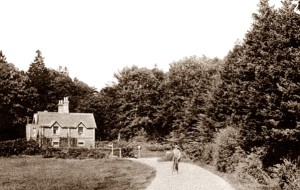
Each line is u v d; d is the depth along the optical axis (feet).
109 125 308.60
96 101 305.73
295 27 75.61
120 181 79.51
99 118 303.48
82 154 167.94
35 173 96.43
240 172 78.28
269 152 76.69
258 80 80.28
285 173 64.44
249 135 84.69
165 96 288.71
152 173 95.66
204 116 137.18
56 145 219.20
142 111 304.91
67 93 339.57
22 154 166.61
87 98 316.19
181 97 266.16
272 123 73.00
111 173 97.40
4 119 266.57
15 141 166.91
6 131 270.05
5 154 163.32
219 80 134.62
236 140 90.12
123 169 109.50
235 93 105.91
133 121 297.53
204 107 144.46
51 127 219.61
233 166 87.66
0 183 76.28
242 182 72.13
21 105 282.36
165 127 296.10
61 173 96.78
